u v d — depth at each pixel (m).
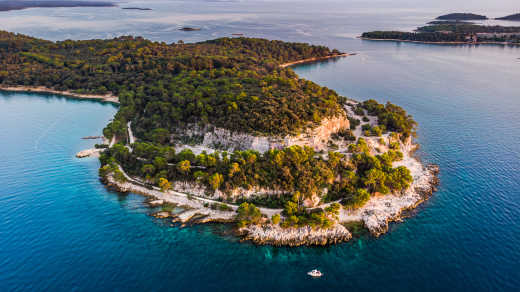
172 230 114.56
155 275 97.00
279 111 158.00
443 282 95.19
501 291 91.88
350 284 95.19
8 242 108.62
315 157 145.00
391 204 126.88
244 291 92.62
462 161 160.25
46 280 94.50
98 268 98.94
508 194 132.62
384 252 106.00
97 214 122.94
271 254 104.88
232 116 159.25
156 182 140.62
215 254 104.81
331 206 118.06
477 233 112.88
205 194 131.50
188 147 162.62
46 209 125.81
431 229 115.19
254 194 128.38
